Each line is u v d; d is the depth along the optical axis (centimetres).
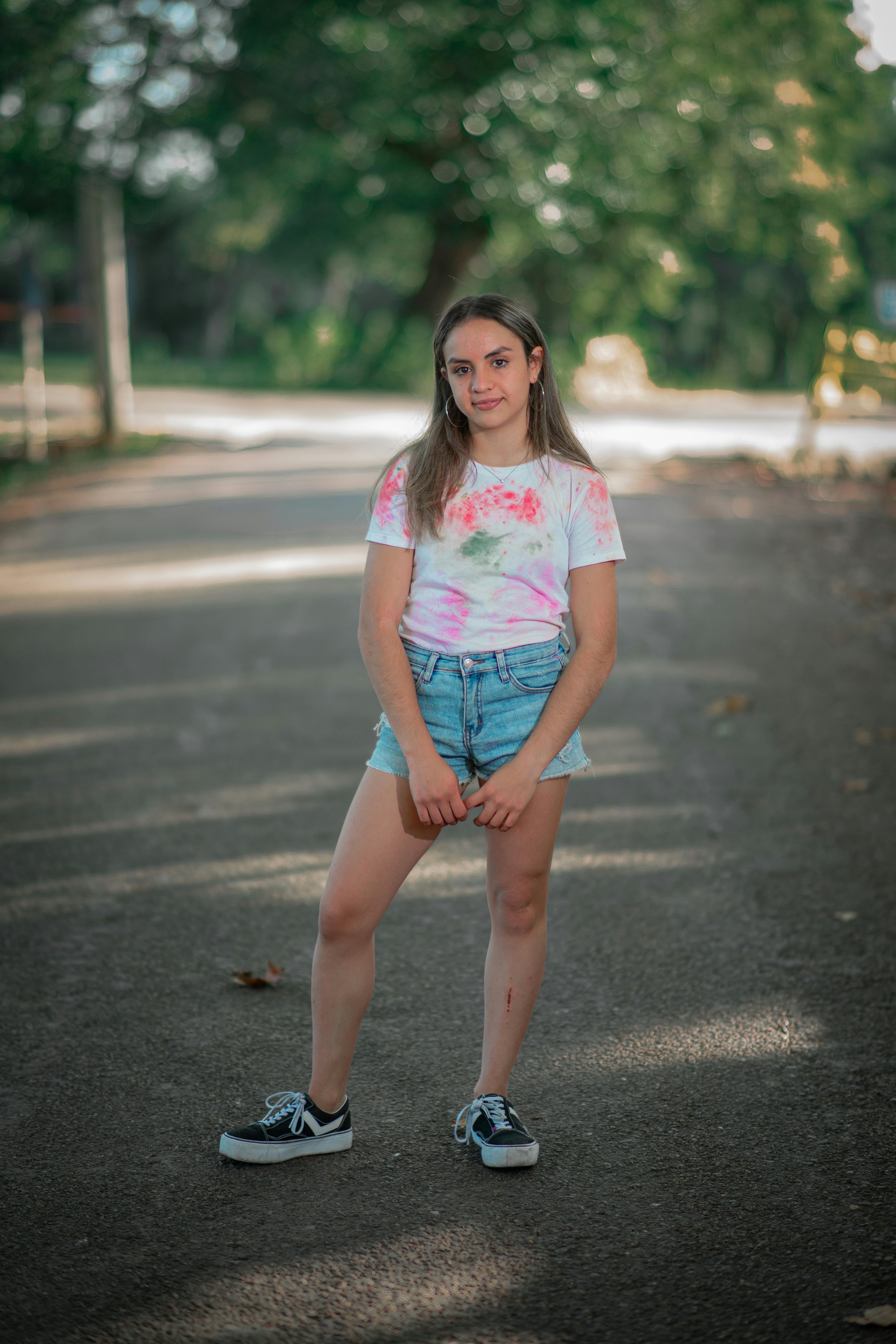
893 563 1065
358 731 627
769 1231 267
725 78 2653
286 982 382
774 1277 252
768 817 512
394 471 279
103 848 485
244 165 2211
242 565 1055
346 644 796
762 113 2795
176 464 1791
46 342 6122
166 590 960
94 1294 248
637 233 3067
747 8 2617
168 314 6606
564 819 514
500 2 2127
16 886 451
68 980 382
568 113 2394
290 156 2369
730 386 5681
